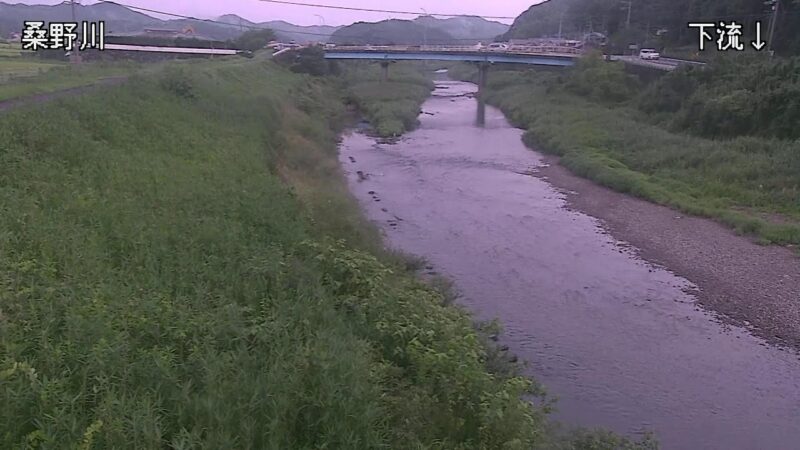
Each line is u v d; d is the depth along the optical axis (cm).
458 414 671
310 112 3925
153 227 980
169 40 6234
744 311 1456
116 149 1430
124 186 1170
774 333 1348
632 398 1078
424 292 1073
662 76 4447
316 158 2486
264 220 1182
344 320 845
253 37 7144
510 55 6194
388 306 893
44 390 482
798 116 2886
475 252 1834
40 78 2467
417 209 2295
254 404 549
